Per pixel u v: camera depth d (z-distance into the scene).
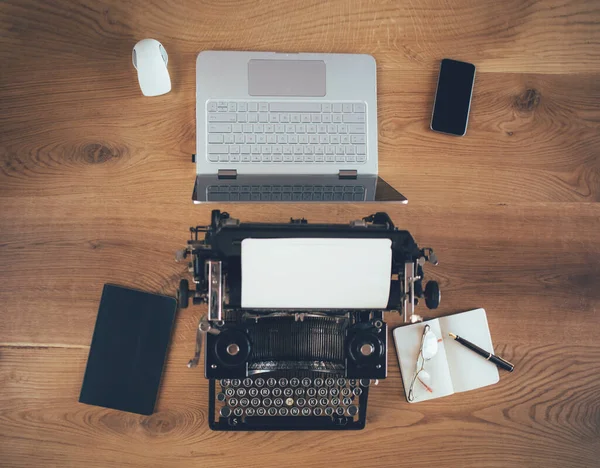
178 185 1.50
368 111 1.45
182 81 1.50
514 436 1.52
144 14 1.50
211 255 1.10
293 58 1.45
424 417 1.51
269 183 1.42
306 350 1.26
